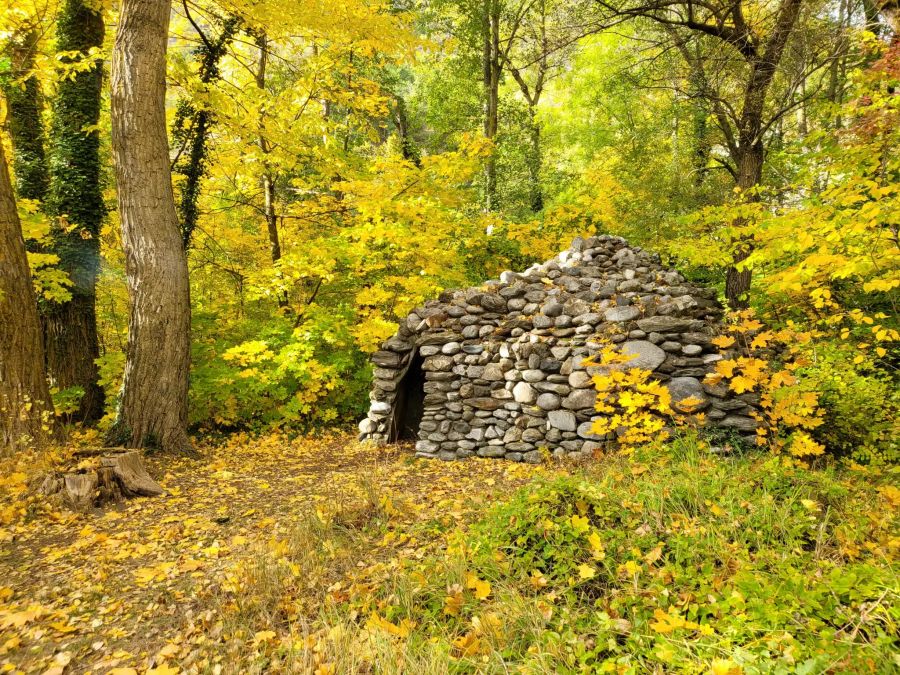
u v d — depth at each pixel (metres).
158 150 7.02
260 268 11.59
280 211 11.93
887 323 6.80
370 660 2.38
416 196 9.45
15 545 4.05
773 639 2.06
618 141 13.12
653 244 10.53
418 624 2.71
